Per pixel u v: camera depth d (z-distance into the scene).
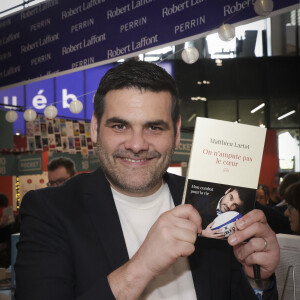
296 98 10.96
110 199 1.08
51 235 1.00
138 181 0.98
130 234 1.08
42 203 1.05
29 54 3.29
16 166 5.54
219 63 10.87
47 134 5.32
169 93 0.99
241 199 0.97
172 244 0.84
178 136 1.10
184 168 5.98
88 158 5.73
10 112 3.34
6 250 4.33
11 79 3.42
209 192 0.96
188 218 0.90
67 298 0.94
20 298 0.95
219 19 2.27
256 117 10.91
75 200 1.07
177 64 10.72
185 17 2.41
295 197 2.17
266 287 1.05
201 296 1.04
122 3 2.71
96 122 1.09
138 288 0.86
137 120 0.95
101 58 2.82
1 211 4.42
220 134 0.97
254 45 10.96
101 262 0.99
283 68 10.95
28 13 3.31
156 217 1.12
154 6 2.55
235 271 1.14
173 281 1.06
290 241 1.36
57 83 9.31
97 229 1.03
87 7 2.90
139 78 0.95
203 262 1.10
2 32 3.51
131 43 2.66
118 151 0.98
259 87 10.95
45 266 0.96
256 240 0.98
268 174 10.20
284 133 10.87
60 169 3.94
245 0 2.17
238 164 0.98
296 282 1.33
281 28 10.94
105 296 0.85
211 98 10.85
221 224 0.96
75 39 2.97
